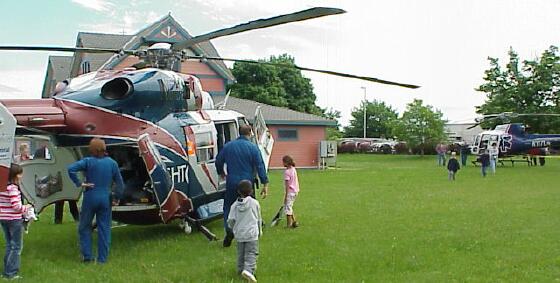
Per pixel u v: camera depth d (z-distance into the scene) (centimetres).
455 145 3769
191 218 897
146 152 770
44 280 643
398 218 1081
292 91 4722
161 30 2452
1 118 645
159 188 783
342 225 1002
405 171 2588
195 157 877
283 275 654
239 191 631
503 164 3269
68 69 3284
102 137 786
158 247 824
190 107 909
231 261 725
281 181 2009
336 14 562
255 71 4444
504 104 4062
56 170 838
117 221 855
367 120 8312
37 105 755
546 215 1117
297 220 1063
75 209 1017
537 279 626
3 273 659
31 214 680
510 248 793
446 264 701
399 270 675
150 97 825
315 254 763
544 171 2616
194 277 648
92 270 687
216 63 2647
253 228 629
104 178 724
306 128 2877
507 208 1228
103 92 796
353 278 637
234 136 995
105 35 2775
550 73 3953
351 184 1867
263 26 646
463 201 1364
